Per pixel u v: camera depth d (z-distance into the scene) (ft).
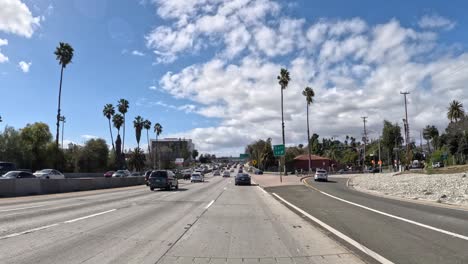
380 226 40.09
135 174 237.86
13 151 221.25
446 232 35.63
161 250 28.22
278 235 35.47
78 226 38.70
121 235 33.96
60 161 244.42
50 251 27.02
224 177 276.82
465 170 141.69
